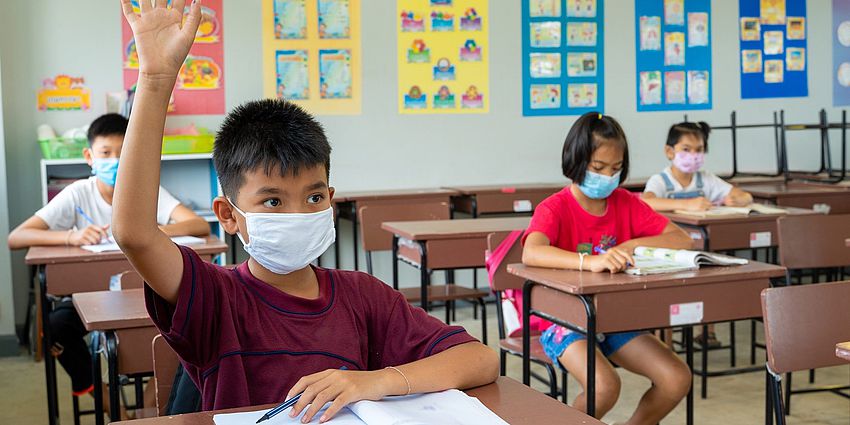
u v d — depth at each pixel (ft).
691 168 14.29
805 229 10.44
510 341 9.21
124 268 9.78
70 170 15.26
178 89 15.85
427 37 17.20
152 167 3.56
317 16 16.56
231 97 16.19
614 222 9.05
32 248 10.19
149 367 6.93
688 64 18.79
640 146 18.61
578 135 8.59
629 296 7.65
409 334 4.35
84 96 15.34
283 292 4.13
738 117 19.20
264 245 3.94
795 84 19.53
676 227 9.30
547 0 17.80
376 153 17.13
